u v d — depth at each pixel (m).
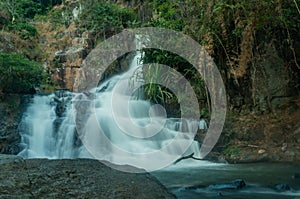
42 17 17.30
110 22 13.77
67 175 3.34
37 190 2.92
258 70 7.61
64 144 8.60
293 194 4.05
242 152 6.63
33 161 3.78
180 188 4.39
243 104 7.84
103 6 14.37
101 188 3.12
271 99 7.60
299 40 7.45
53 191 2.95
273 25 7.13
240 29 7.13
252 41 7.14
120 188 3.18
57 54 13.64
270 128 6.95
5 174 3.15
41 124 9.09
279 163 5.98
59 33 15.30
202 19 7.53
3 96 9.52
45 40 15.17
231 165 6.08
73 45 14.19
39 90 11.83
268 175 5.13
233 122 7.39
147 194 3.14
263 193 4.11
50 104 9.80
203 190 4.27
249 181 4.76
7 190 2.82
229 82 7.83
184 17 8.57
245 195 4.02
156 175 5.36
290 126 6.86
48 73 13.08
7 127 8.66
